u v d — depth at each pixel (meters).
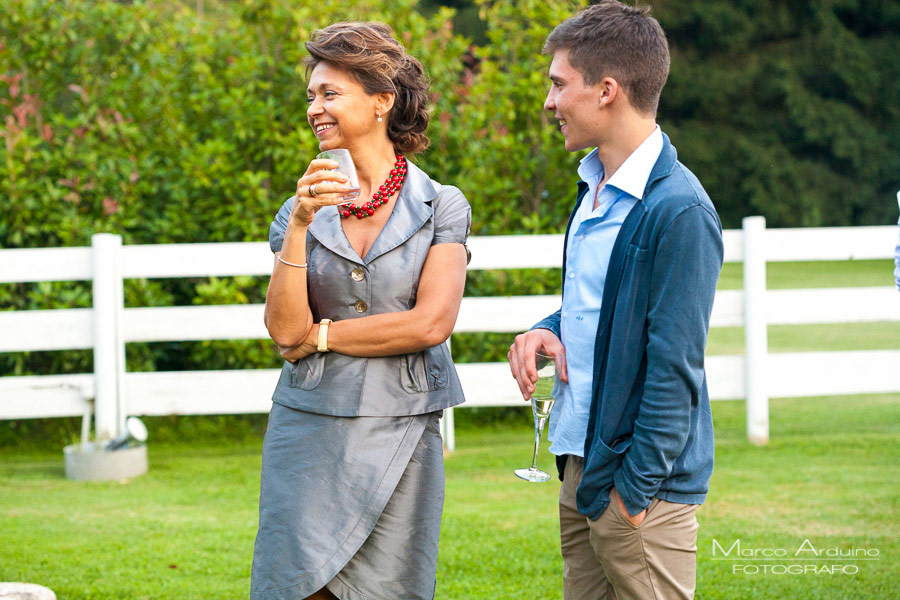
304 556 3.19
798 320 8.37
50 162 8.98
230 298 8.59
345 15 9.22
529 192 9.70
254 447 8.73
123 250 7.98
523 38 10.07
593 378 3.15
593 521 3.16
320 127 3.30
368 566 3.26
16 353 8.80
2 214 8.83
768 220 33.31
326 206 3.22
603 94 3.11
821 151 34.12
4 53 9.30
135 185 9.06
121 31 9.69
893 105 33.84
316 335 3.29
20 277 7.86
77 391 7.86
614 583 3.20
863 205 33.66
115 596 5.08
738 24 33.25
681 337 2.95
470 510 6.58
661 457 2.98
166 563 5.59
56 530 6.20
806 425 9.12
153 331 8.03
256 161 9.29
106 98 9.59
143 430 7.62
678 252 2.96
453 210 3.41
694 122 33.97
